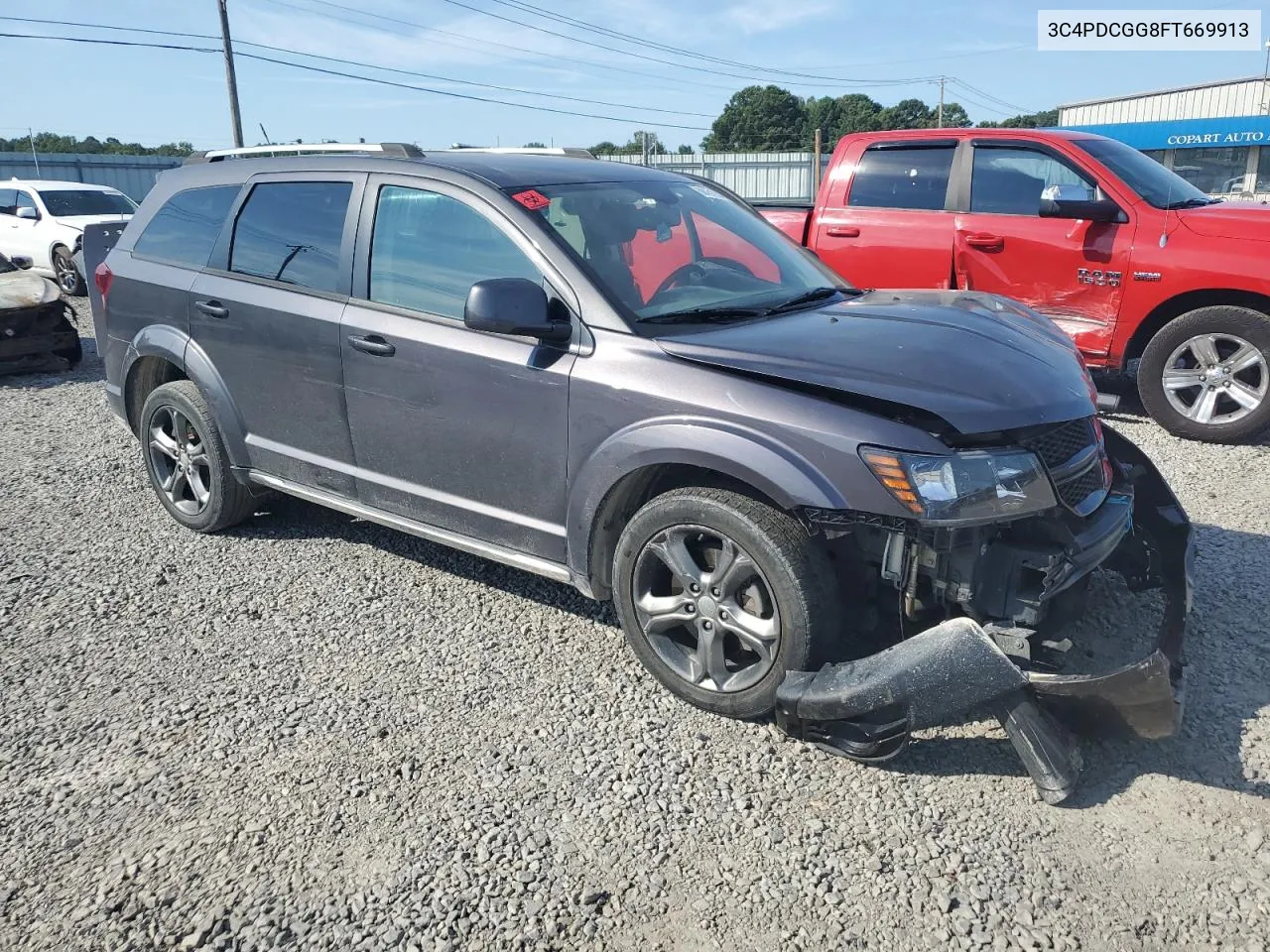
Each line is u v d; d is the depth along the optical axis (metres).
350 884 2.56
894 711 2.82
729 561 3.12
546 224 3.58
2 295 9.07
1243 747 3.04
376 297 3.97
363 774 3.02
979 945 2.34
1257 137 33.25
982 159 6.95
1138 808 2.79
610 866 2.62
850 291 4.23
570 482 3.44
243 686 3.54
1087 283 6.48
